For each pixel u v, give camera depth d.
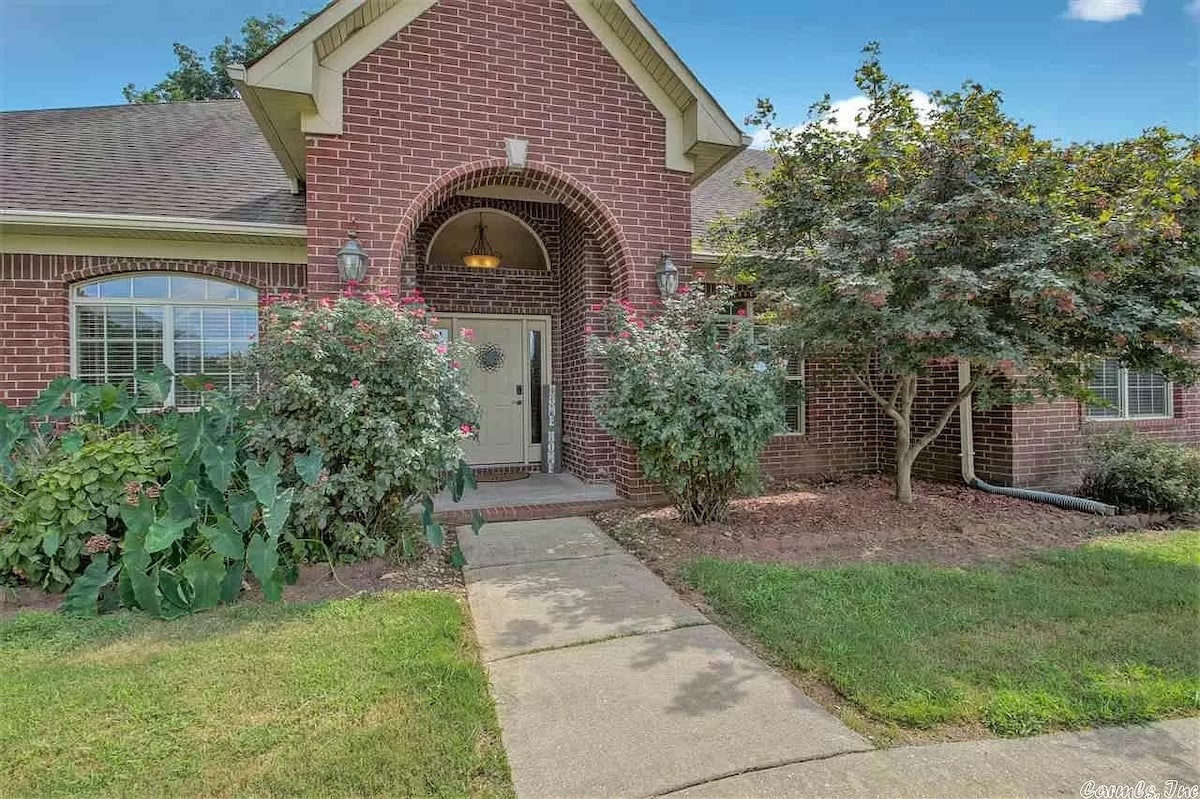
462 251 9.80
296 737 2.46
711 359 5.87
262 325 5.66
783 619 3.65
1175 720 2.62
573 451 8.69
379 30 6.06
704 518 6.03
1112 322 5.30
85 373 6.82
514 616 3.83
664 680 2.98
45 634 3.47
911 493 7.09
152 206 6.83
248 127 10.03
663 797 2.13
